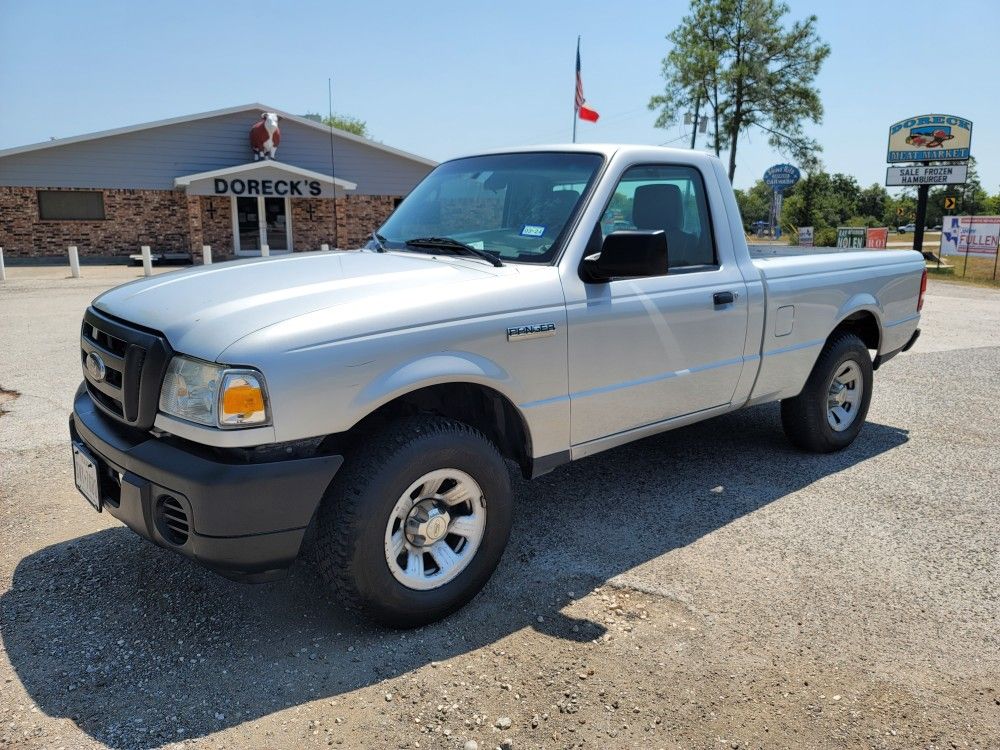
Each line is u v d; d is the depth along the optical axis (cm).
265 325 271
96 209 2547
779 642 305
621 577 356
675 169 412
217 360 260
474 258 359
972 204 9006
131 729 251
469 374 307
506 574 358
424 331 297
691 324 402
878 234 2656
